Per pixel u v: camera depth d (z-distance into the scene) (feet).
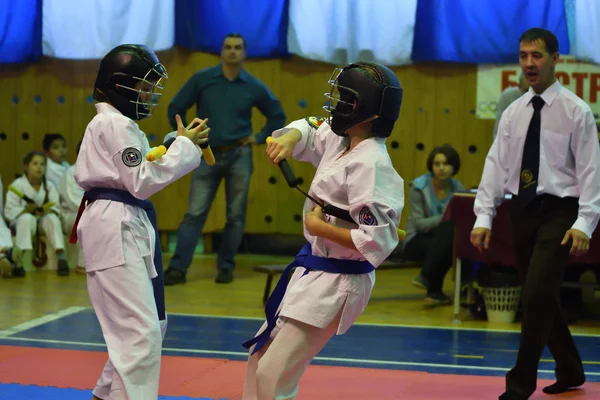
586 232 13.43
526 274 14.65
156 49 31.35
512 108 14.69
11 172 32.91
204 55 31.55
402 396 14.48
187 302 23.57
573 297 22.82
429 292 24.14
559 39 29.27
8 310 21.89
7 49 31.94
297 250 33.12
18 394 13.91
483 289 22.20
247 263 31.32
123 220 11.16
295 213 32.19
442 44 30.17
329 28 30.68
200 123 11.80
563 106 13.98
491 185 15.02
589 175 13.62
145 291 11.18
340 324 9.94
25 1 31.81
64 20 31.71
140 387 10.74
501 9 29.73
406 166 31.48
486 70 30.53
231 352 17.61
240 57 26.78
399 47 30.40
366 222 9.59
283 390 9.86
